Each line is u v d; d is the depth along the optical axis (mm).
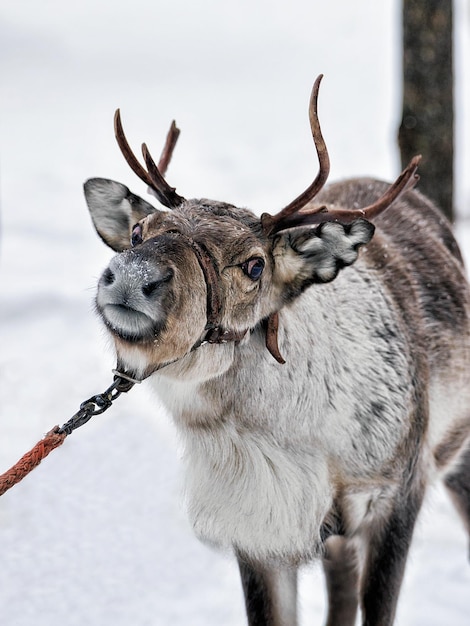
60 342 15750
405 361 8328
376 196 9711
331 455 7957
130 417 13461
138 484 11828
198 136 32812
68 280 18328
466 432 9531
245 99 40125
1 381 14195
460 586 10250
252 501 7812
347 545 8508
